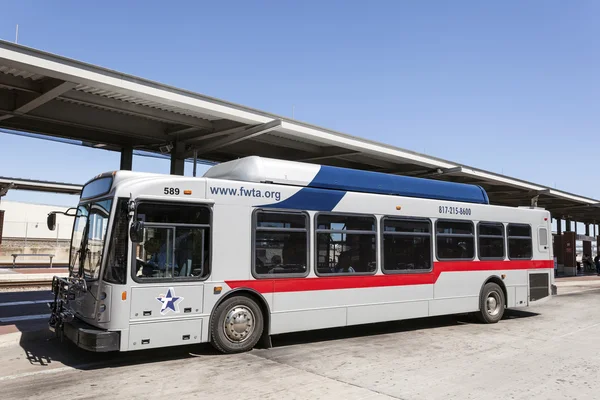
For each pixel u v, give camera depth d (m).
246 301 8.00
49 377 6.55
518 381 6.53
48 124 14.38
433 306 10.45
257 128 13.20
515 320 12.21
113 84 9.95
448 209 11.02
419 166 19.98
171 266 7.34
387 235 9.88
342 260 9.16
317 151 17.12
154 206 7.29
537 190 24.80
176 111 12.70
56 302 8.10
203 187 7.75
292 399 5.66
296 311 8.49
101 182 7.71
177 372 6.80
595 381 6.56
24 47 8.68
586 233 48.06
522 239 12.59
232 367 7.07
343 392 5.93
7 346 8.40
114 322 6.80
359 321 9.27
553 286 13.23
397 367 7.19
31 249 37.16
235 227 7.98
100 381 6.36
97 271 7.08
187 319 7.40
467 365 7.36
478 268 11.40
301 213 8.73
